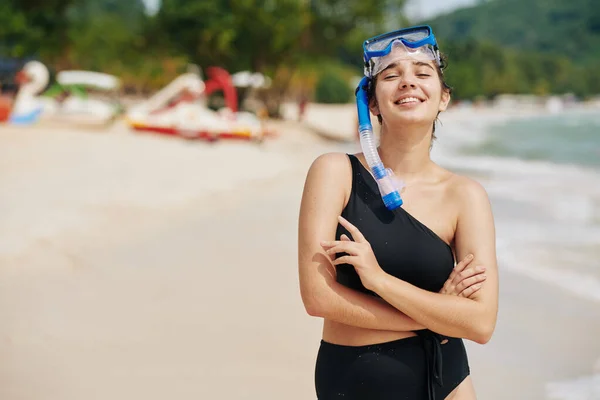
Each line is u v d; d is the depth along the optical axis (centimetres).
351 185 229
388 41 230
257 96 4081
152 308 539
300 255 224
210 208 965
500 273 686
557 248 789
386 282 211
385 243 221
